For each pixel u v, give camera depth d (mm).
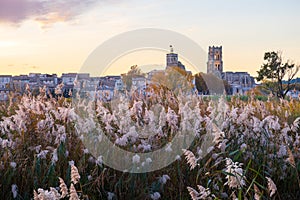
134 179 3518
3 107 6957
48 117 4613
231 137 4719
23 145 4121
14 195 3189
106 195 3416
